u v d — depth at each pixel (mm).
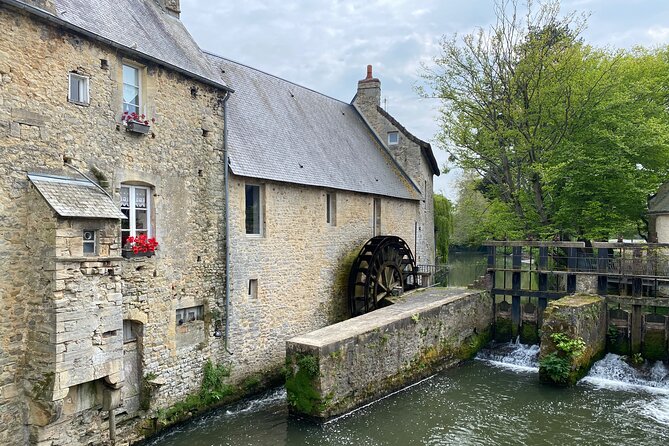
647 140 15336
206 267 9602
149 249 8117
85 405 6922
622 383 11430
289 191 12273
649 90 17078
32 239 6449
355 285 14375
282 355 11859
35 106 6613
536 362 12953
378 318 11000
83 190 6941
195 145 9375
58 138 6902
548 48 16828
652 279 13336
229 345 10148
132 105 8258
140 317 8133
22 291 6453
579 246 13758
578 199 16969
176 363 8844
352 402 9555
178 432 8586
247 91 13727
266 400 10250
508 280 25641
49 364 6281
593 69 17250
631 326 12531
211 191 9758
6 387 6309
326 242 13812
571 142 16406
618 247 13203
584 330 11586
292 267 12336
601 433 8758
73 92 7230
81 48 7246
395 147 20688
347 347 9391
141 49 8258
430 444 8273
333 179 14156
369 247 14812
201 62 10023
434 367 12102
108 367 6875
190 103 9273
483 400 10305
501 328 14945
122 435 7777
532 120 17375
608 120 15906
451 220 38844
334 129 17359
